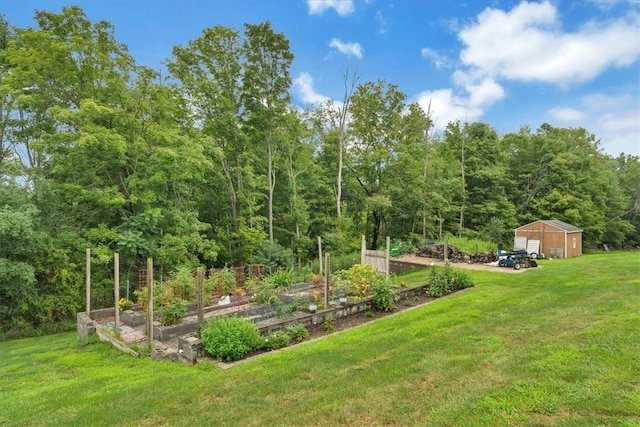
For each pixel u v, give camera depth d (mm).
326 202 26844
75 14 14547
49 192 13570
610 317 6160
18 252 12281
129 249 14016
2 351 9469
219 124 19797
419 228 28812
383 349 5688
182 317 9273
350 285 9906
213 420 3758
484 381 4094
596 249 35375
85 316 10250
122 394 4730
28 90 14547
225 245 20516
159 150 14156
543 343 5188
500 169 32812
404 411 3586
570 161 33188
